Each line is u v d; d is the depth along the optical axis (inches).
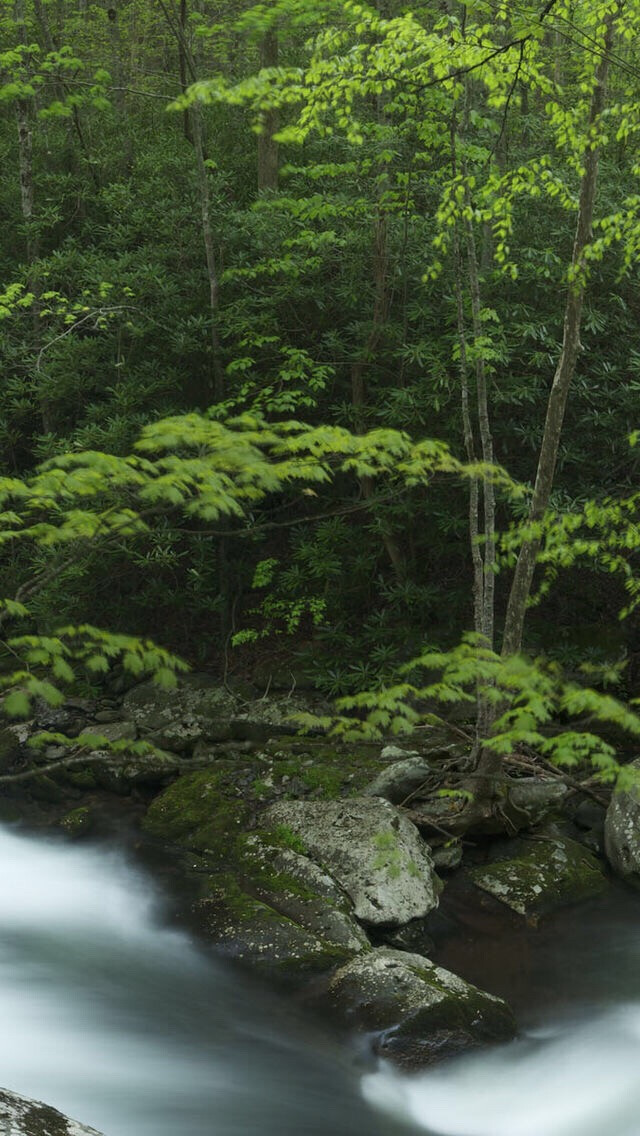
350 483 375.2
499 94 258.2
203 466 140.0
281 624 382.3
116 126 509.4
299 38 514.0
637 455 339.9
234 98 199.3
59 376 377.7
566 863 266.4
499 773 270.2
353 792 290.8
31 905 260.7
